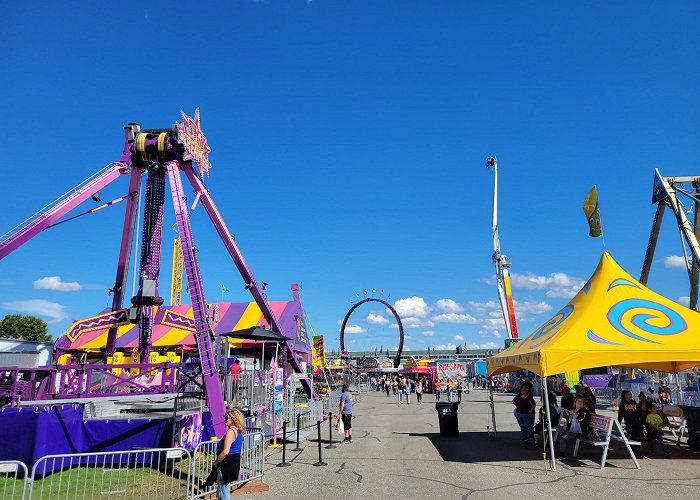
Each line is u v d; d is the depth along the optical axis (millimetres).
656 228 21859
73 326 15953
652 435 11344
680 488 7922
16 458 9211
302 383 22516
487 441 13891
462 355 133750
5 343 21844
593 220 20672
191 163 17688
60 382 13227
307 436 15320
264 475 9703
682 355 9500
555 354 9750
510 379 49094
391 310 73375
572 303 12797
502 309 49312
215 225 19438
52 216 14148
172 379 14648
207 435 11891
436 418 21547
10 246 13047
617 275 12391
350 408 14672
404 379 35812
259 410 13297
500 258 50469
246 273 20688
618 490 7867
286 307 28797
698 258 19094
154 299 16516
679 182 20828
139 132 17469
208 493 7879
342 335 75375
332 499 7738
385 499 7664
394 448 12945
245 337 15141
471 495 7766
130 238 18188
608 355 9695
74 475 9219
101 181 15891
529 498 7496
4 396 11469
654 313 11008
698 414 11422
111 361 18203
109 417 11078
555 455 11227
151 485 8531
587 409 11547
